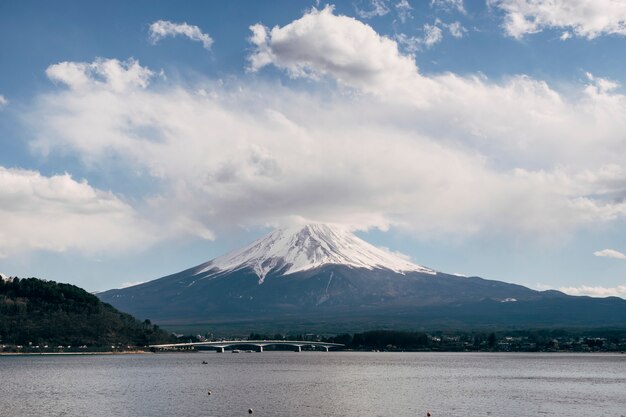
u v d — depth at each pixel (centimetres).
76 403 15975
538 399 16712
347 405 15538
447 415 14062
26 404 15800
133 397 17200
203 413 14375
